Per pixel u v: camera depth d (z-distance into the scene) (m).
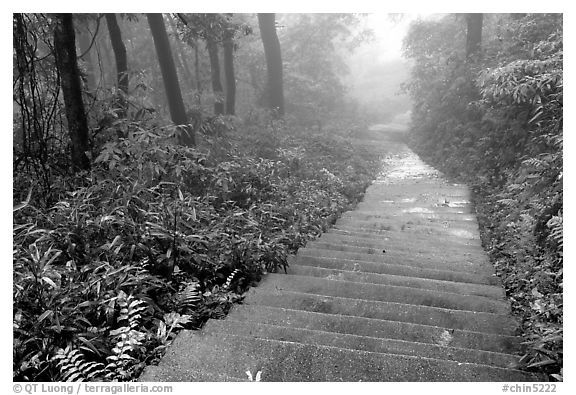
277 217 7.26
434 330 3.73
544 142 7.83
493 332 3.89
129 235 4.38
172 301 3.96
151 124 7.43
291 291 4.74
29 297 3.36
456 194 10.37
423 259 6.10
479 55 14.63
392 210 9.51
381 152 18.86
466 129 14.01
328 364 3.04
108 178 5.78
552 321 3.87
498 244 6.57
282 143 13.58
